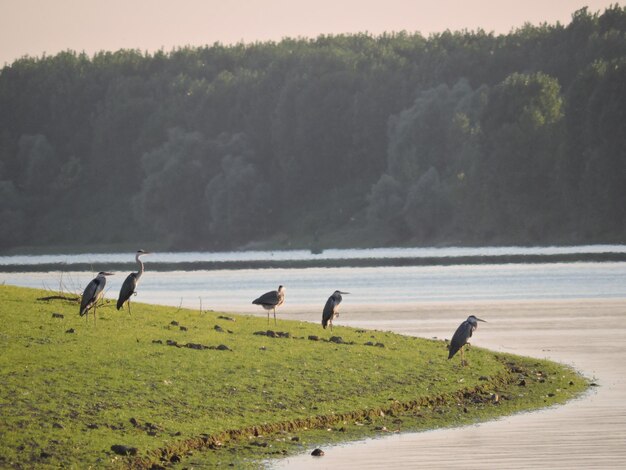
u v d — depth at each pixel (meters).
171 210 163.25
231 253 151.38
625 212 122.44
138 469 20.59
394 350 32.97
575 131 126.88
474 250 125.50
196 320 36.06
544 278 78.38
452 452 22.45
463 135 142.12
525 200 130.50
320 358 30.23
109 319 33.81
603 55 156.62
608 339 40.72
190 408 24.30
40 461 20.28
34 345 28.73
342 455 22.22
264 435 23.66
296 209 167.25
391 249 138.50
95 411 23.27
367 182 166.38
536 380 30.77
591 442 23.16
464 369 30.70
